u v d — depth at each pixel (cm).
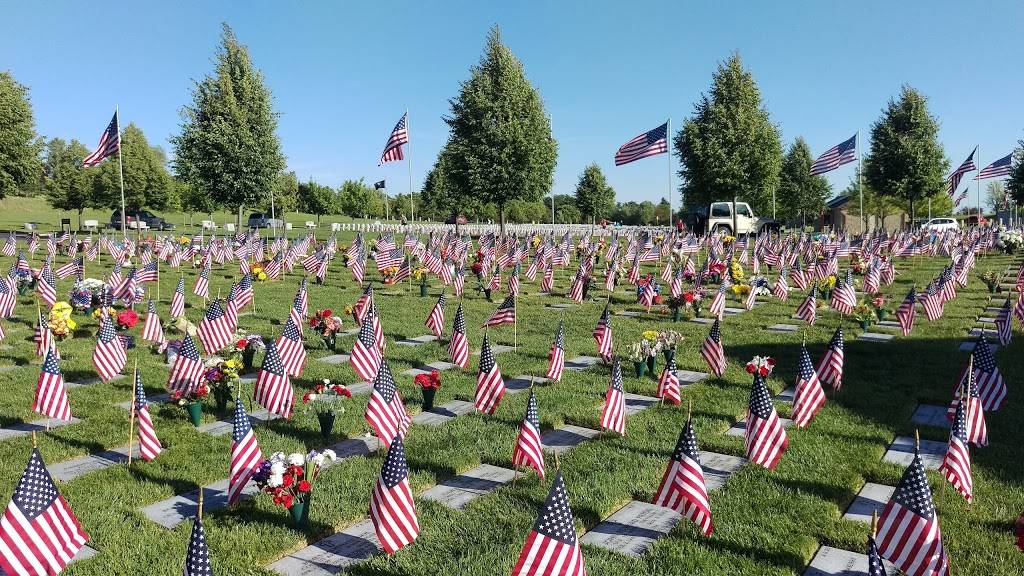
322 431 980
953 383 1229
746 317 2042
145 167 7344
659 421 1048
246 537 675
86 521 710
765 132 5391
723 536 680
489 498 772
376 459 895
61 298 2284
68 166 6500
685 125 5519
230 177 4716
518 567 530
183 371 1093
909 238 4091
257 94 4866
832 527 697
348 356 1520
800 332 1778
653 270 3344
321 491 780
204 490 803
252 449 747
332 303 2270
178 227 7294
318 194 10325
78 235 5591
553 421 1042
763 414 823
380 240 3488
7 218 8212
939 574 572
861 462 872
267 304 2219
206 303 2239
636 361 1312
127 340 1557
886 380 1262
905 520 586
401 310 2152
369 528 714
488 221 8862
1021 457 874
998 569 615
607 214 8912
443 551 654
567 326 1897
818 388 985
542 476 810
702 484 666
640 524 722
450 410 1128
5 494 777
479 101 4794
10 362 1417
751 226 5666
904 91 5662
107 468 863
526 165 4875
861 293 2547
